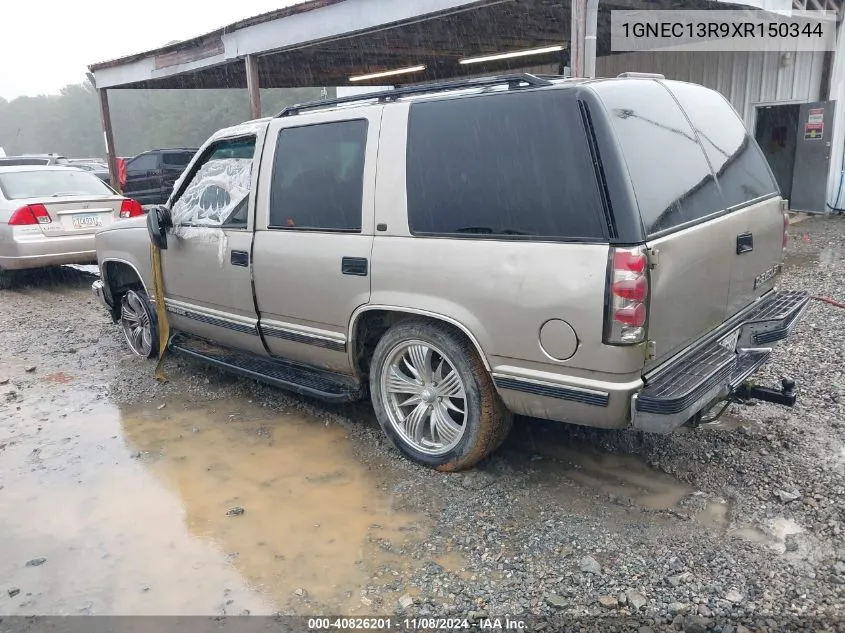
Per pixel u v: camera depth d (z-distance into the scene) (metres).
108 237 5.73
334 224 3.85
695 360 3.28
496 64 16.34
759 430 4.02
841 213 12.94
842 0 12.40
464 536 3.15
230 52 11.22
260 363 4.69
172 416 4.70
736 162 3.89
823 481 3.45
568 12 9.48
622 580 2.79
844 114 12.93
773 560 2.87
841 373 4.80
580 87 3.00
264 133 4.24
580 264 2.91
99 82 14.62
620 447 3.91
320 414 4.61
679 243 3.03
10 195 8.66
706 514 3.23
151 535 3.28
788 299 4.21
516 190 3.12
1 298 8.57
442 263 3.35
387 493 3.57
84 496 3.66
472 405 3.47
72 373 5.64
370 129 3.67
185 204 4.86
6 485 3.81
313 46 10.19
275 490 3.65
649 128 3.20
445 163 3.37
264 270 4.22
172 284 5.08
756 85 12.87
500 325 3.19
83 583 2.95
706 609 2.62
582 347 2.95
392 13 8.62
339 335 3.94
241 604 2.78
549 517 3.26
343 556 3.06
